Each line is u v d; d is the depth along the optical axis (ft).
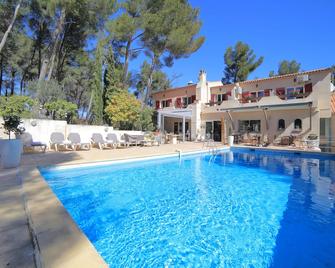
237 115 81.05
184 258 13.24
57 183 28.27
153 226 17.34
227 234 16.21
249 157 53.88
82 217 18.88
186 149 55.72
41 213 12.62
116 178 31.89
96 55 74.49
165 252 13.83
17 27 74.02
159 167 40.42
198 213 19.94
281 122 70.79
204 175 34.73
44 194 16.38
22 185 19.07
